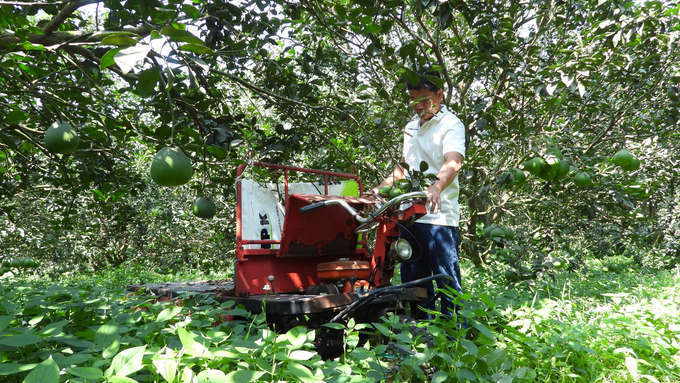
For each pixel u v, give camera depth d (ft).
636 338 9.64
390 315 7.47
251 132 13.05
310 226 12.35
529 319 9.53
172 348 6.61
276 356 5.57
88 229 31.71
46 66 11.86
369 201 12.71
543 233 19.83
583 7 15.56
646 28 14.87
